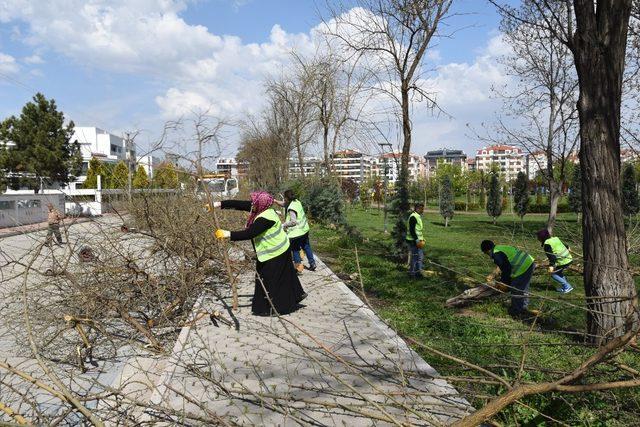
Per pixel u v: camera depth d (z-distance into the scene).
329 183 25.14
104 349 6.16
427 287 9.99
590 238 6.23
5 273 9.25
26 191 38.56
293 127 30.03
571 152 14.52
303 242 11.35
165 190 8.88
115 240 7.40
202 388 4.54
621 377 4.67
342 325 6.71
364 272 11.66
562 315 8.12
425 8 12.30
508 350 5.98
